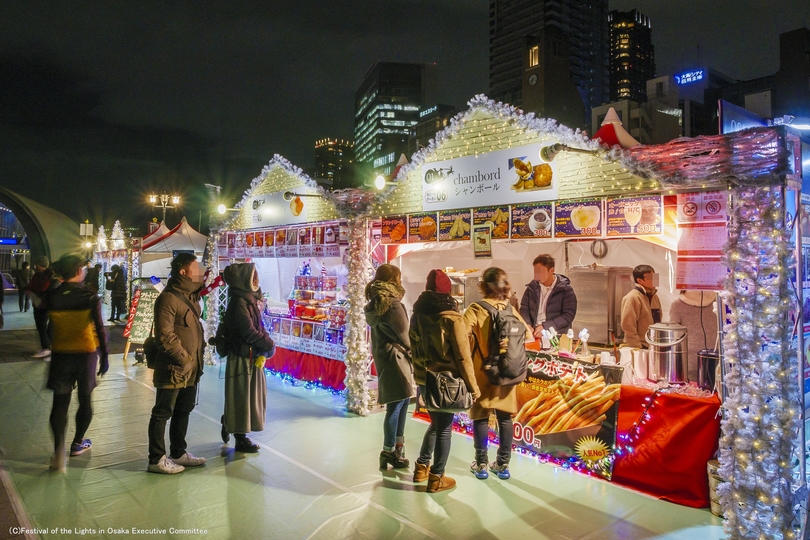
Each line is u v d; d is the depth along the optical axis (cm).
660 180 399
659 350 443
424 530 360
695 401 400
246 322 490
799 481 350
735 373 347
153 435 453
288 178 816
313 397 717
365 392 636
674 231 413
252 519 375
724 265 361
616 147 428
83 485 429
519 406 511
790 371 329
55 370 464
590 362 468
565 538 351
